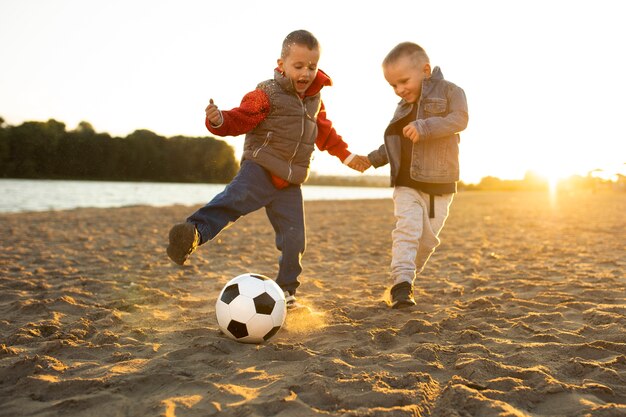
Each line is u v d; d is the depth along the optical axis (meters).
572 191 48.00
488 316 3.31
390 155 3.52
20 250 6.62
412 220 3.45
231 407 1.91
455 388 2.02
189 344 2.76
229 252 6.75
